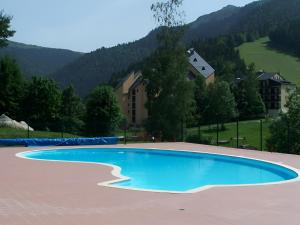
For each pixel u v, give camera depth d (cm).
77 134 4194
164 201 829
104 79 13538
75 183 1050
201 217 698
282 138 2756
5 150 2047
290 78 12638
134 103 7969
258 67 13400
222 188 992
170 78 3872
